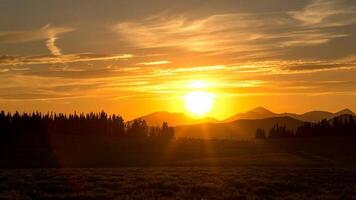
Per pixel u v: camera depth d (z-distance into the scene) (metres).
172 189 34.81
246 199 28.64
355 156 115.31
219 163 93.38
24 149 127.69
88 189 34.88
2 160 105.75
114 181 41.75
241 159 106.75
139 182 40.06
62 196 29.20
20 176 47.66
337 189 35.78
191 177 46.62
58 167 85.50
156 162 101.75
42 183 38.97
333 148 141.50
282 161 98.56
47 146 136.25
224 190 33.91
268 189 34.69
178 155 125.44
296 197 30.36
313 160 102.31
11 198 27.69
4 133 143.38
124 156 121.38
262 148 146.88
